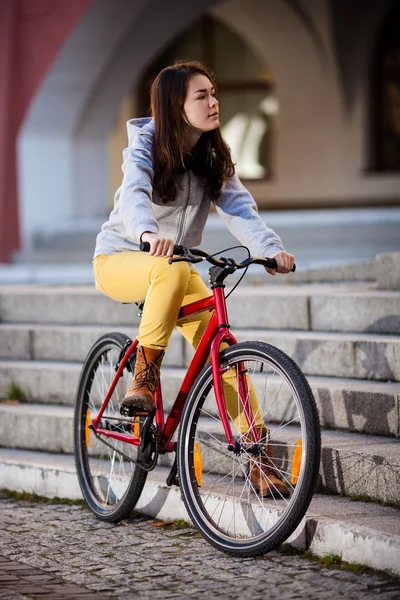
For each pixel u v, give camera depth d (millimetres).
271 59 31844
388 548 5996
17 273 23188
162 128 6836
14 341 11016
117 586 6137
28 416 9461
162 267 6852
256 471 7000
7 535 7406
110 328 10539
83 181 26188
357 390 7914
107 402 7840
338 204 31500
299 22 30500
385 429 7707
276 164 32719
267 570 6301
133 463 7418
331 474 7273
